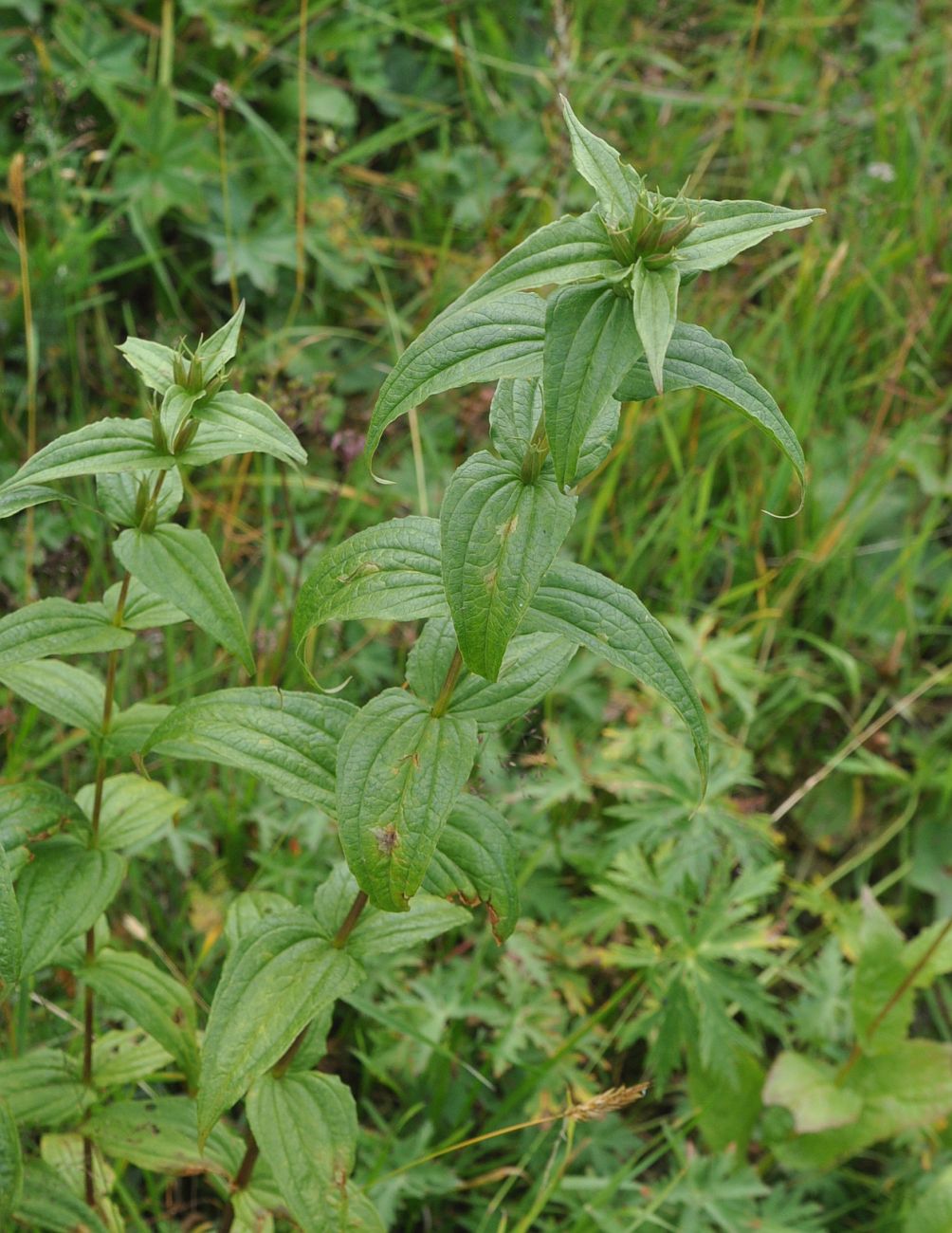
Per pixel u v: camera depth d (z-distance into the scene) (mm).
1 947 771
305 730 795
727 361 743
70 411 1263
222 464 1236
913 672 1285
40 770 1084
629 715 1120
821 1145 1036
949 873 1175
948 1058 1034
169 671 1092
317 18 1478
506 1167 1009
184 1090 1010
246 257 1337
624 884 1051
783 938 1053
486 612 736
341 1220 818
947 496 1379
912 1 1712
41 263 1237
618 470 1251
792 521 1290
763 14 1679
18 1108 877
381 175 1512
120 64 1358
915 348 1419
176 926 1045
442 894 805
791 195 1527
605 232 724
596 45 1587
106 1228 868
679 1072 1088
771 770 1225
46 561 1081
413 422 1165
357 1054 997
